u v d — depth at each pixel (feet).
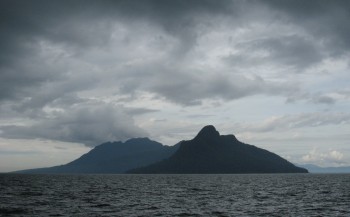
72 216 144.25
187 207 183.01
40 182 509.35
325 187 392.68
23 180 588.91
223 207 183.21
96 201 211.00
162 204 198.08
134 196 257.34
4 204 186.09
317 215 151.12
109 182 560.20
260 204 198.49
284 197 247.70
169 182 578.25
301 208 177.68
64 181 579.48
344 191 316.81
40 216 142.61
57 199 221.25
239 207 183.21
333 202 208.85
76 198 230.68
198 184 495.41
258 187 401.08
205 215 152.05
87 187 384.27
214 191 324.60
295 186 421.59
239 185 457.27
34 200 212.02
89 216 144.97
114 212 159.43
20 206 177.27
